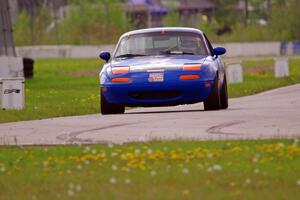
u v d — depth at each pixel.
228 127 38.75
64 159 29.70
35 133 39.25
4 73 92.81
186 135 35.84
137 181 25.16
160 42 51.06
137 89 47.91
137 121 43.00
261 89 75.12
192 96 48.03
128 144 32.81
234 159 28.30
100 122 43.44
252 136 34.75
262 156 28.78
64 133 38.75
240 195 22.98
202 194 23.09
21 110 52.19
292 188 23.91
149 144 32.41
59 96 69.44
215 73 48.69
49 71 126.94
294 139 32.53
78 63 160.38
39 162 29.31
